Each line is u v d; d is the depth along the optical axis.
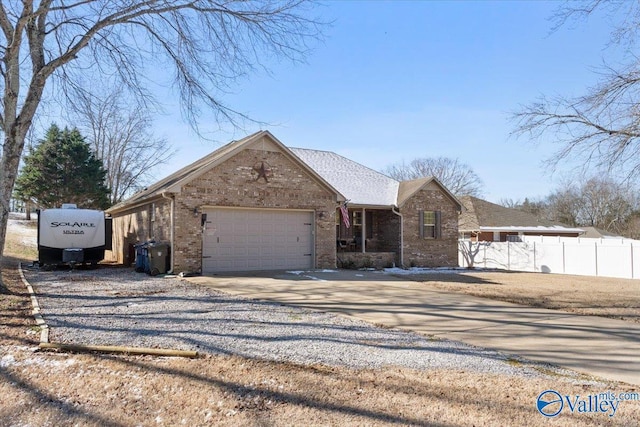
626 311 9.85
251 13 11.34
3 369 4.95
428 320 8.52
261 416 3.90
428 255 22.36
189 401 4.20
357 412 4.00
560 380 5.06
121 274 15.53
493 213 33.00
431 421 3.84
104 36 12.08
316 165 24.00
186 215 15.22
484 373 5.25
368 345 6.45
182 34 11.78
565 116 13.09
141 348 5.83
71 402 4.16
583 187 48.69
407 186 23.34
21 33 10.52
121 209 22.94
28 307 8.72
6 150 10.73
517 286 14.80
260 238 16.81
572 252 21.55
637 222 45.78
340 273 16.75
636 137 12.23
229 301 10.02
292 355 5.80
